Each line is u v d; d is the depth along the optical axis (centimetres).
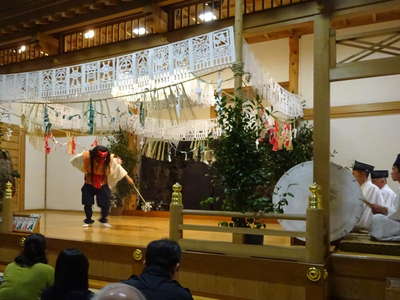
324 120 369
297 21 398
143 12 536
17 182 837
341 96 649
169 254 199
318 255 323
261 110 402
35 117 652
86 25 592
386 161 610
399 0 356
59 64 587
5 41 633
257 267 340
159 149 790
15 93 541
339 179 384
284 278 329
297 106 629
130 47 533
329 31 379
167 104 463
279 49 700
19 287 239
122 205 772
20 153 845
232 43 376
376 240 376
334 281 350
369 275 337
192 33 488
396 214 370
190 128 733
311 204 329
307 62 677
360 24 639
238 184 360
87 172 583
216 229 360
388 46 369
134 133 750
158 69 429
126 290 122
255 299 339
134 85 453
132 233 511
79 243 439
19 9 577
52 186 904
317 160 369
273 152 534
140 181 808
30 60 619
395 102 609
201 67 396
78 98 637
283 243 447
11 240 493
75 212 857
